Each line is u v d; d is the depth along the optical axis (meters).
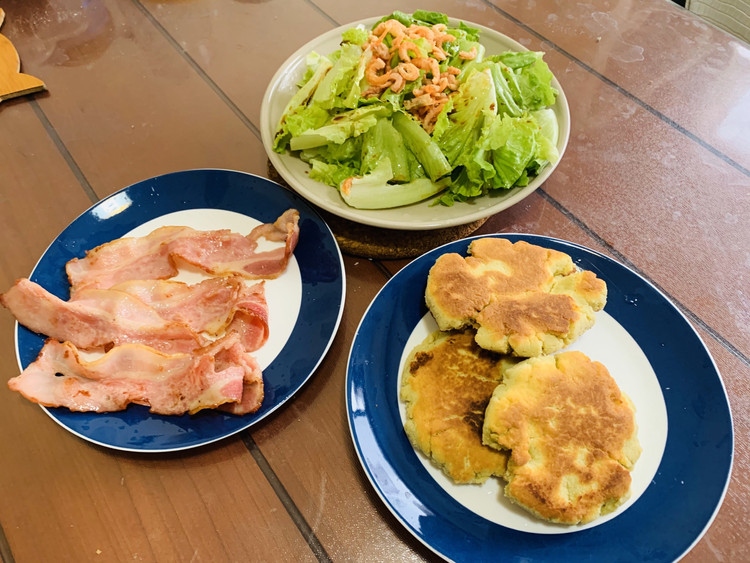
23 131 0.54
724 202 0.47
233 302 0.41
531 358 0.35
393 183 0.46
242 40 0.62
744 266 0.43
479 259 0.39
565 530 0.31
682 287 0.42
